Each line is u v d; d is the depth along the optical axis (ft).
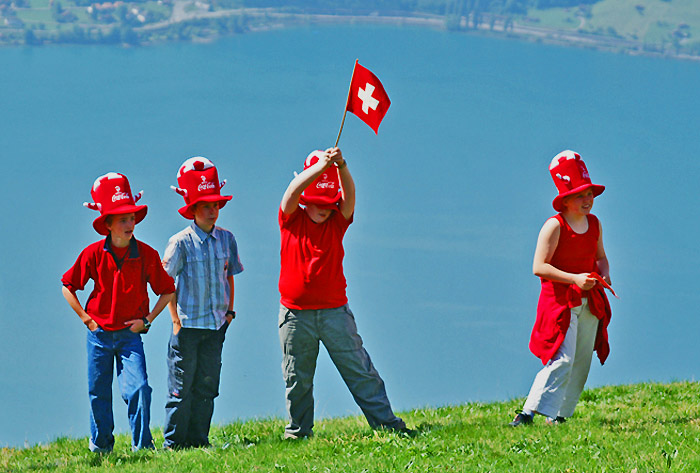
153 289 58.18
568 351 55.83
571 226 55.72
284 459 52.24
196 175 58.80
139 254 57.31
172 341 59.88
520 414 56.95
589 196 55.36
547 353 56.18
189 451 56.85
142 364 57.82
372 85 54.39
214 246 59.57
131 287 57.31
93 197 56.90
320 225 56.03
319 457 52.42
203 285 59.26
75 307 57.62
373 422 57.06
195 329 59.36
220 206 60.03
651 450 48.52
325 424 66.90
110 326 57.47
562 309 55.52
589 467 46.42
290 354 57.41
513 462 48.44
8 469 57.52
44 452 63.67
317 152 57.11
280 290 57.36
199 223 59.41
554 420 56.75
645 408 63.46
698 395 68.59
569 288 55.47
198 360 60.29
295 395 58.13
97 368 57.93
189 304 59.21
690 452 47.73
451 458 49.83
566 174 55.31
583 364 57.47
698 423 55.47
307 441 56.65
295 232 56.13
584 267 56.18
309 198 55.31
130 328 57.67
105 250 56.95
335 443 54.80
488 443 52.24
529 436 53.01
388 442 53.72
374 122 54.80
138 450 57.26
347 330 56.49
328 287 56.08
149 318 57.93
